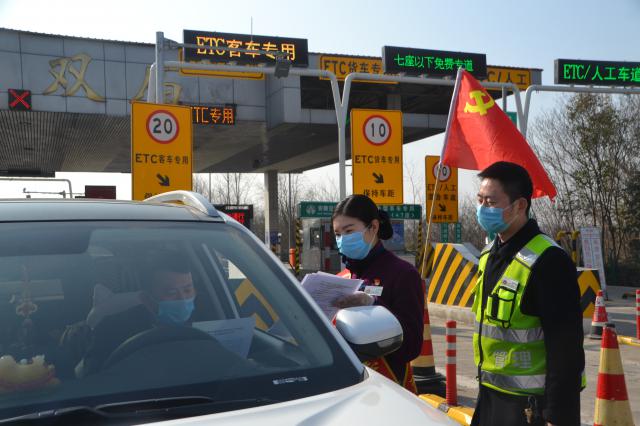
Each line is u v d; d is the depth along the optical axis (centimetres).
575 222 2716
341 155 1355
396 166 1253
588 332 1070
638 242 2462
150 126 1087
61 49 2134
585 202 2620
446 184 1580
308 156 3400
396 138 1252
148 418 172
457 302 1245
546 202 2845
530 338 279
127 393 182
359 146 1233
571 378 263
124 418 171
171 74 2277
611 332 474
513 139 608
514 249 287
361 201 344
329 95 2806
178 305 224
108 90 2183
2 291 203
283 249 5181
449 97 2778
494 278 291
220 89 2333
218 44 1473
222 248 241
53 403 175
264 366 202
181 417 174
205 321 224
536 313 277
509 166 290
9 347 191
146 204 263
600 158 2603
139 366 193
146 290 221
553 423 262
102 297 212
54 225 228
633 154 2552
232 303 231
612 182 2548
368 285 336
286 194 5556
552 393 264
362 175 1234
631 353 912
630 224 2484
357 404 181
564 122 2708
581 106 2594
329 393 190
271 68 1241
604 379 473
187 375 192
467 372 800
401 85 2503
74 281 212
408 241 3622
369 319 222
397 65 1420
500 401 288
